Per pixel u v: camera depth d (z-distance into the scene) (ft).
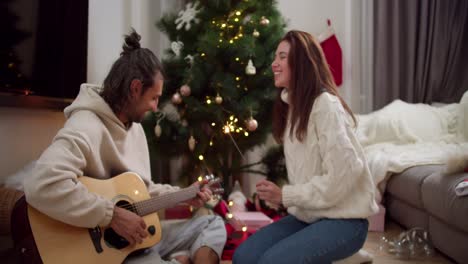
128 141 4.77
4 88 5.50
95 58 8.24
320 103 4.07
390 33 11.45
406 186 7.25
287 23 9.41
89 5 8.01
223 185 8.74
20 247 3.55
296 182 4.41
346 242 3.87
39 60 6.27
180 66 8.30
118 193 4.15
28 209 3.55
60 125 7.54
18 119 6.32
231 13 8.45
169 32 8.80
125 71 4.28
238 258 4.33
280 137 5.02
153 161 9.92
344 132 3.91
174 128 8.21
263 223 7.06
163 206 4.59
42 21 6.31
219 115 7.66
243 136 8.40
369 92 11.71
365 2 11.66
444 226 5.91
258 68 8.36
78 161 3.70
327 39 11.59
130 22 9.70
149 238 4.33
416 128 9.50
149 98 4.39
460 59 11.22
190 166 8.79
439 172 6.22
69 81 7.06
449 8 11.06
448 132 9.54
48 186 3.40
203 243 5.11
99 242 3.77
